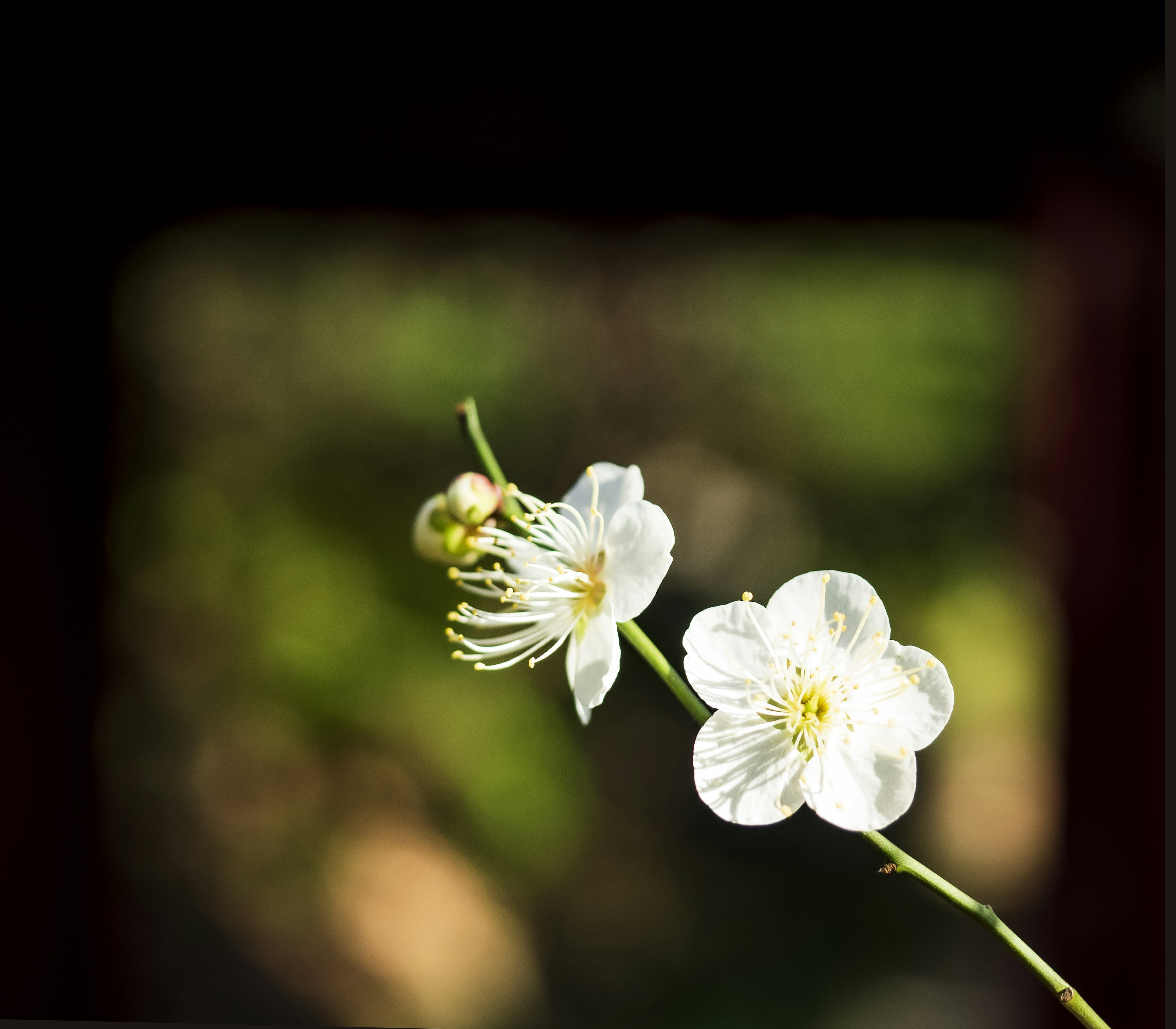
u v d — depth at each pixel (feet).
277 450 3.28
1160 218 1.60
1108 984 1.65
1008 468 3.48
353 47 1.63
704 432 3.67
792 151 1.79
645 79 1.69
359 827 2.74
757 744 0.89
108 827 1.98
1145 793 1.64
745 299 3.49
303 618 3.14
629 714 3.15
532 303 3.41
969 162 1.78
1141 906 1.63
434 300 3.32
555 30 1.62
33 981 1.74
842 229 2.88
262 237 2.85
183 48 1.61
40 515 1.77
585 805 2.96
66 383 1.80
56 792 1.78
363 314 3.27
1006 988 2.18
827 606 0.90
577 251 3.22
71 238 1.77
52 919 1.77
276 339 3.21
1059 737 1.97
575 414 3.58
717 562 3.64
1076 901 1.68
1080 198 1.65
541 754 3.03
